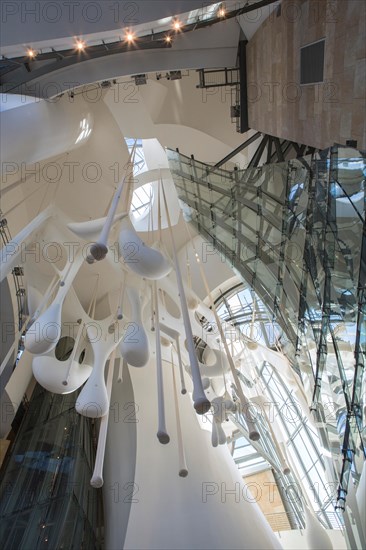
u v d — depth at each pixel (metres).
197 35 8.79
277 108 7.35
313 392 6.80
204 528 8.09
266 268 7.71
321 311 6.15
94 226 7.11
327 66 5.23
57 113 7.54
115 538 9.00
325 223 5.70
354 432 5.38
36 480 9.52
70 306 9.12
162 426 5.01
